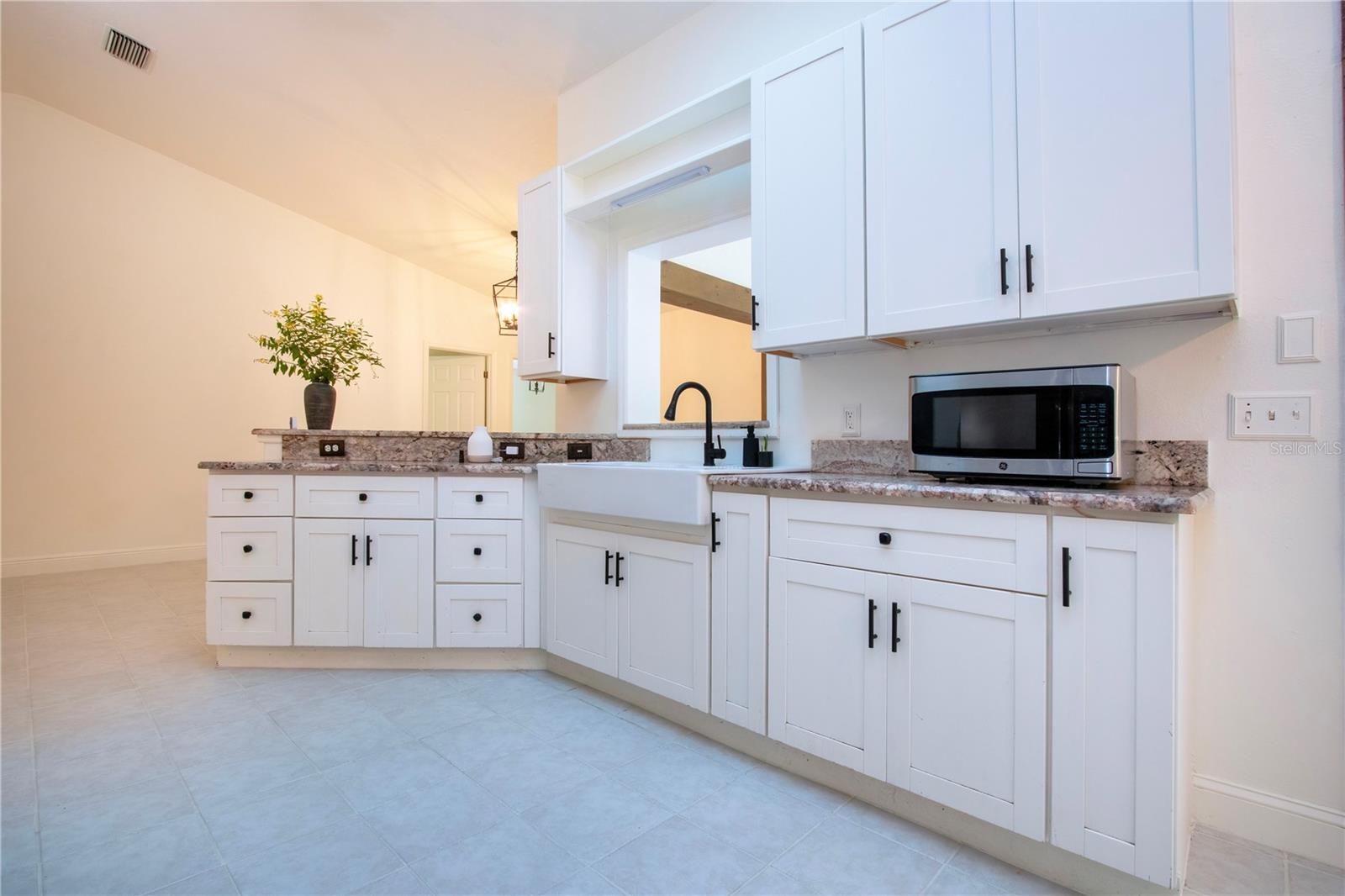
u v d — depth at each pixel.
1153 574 1.15
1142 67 1.31
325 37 2.99
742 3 2.44
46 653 2.71
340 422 5.71
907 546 1.45
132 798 1.60
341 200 5.06
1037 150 1.43
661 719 2.09
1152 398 1.55
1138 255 1.31
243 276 5.07
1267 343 1.42
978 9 1.52
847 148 1.75
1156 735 1.15
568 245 2.85
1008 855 1.38
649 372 2.97
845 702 1.56
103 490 4.44
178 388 4.77
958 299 1.55
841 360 2.14
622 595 2.13
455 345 6.81
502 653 2.58
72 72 3.72
